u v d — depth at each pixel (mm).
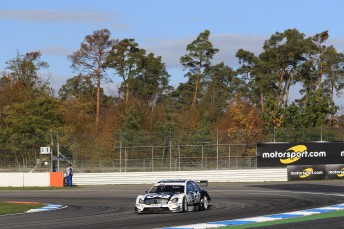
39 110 66312
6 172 48281
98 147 50531
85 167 50094
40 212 26141
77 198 36156
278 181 53062
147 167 50719
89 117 78312
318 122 71750
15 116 65688
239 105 77688
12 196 38500
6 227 19719
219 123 77875
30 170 48781
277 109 73625
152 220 21812
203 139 52031
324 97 73438
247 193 38344
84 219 22484
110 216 23750
